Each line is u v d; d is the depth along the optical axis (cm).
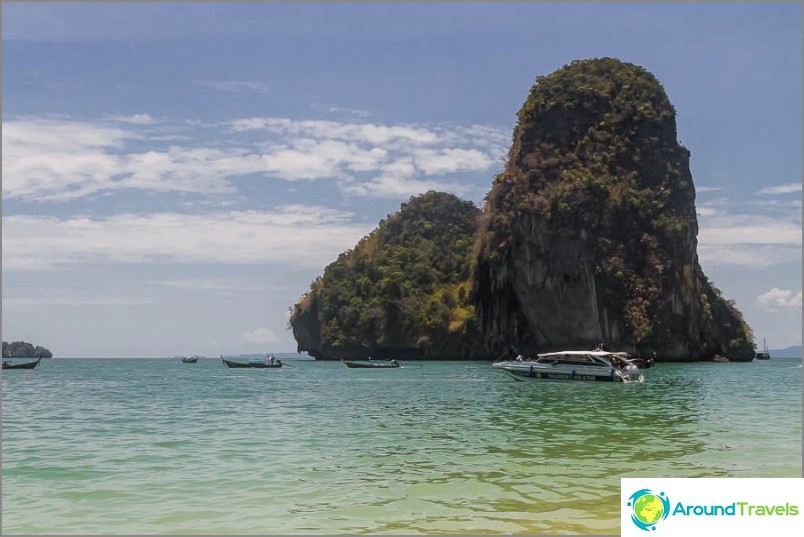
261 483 1532
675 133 11525
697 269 11219
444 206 15675
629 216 10719
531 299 11138
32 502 1389
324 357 14600
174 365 12669
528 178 11288
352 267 15050
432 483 1516
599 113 11556
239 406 3456
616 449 1953
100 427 2566
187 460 1820
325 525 1208
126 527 1220
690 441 2088
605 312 10394
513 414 2914
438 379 5997
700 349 10862
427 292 13900
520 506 1314
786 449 1920
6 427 2586
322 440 2159
